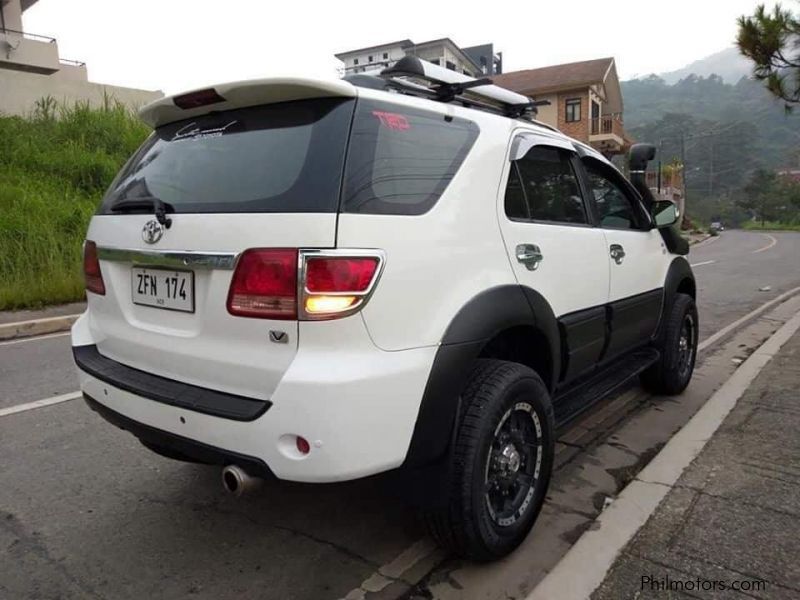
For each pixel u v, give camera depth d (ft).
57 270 31.07
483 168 8.62
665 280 14.65
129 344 8.52
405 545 9.23
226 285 7.08
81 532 9.56
